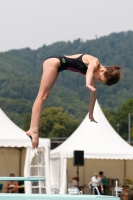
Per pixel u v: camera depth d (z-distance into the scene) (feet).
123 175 147.54
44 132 574.15
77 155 104.73
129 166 147.84
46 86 33.45
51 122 574.56
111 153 121.19
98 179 119.75
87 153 120.67
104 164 147.95
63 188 114.83
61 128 569.23
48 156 106.22
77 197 27.94
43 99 33.53
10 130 107.45
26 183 105.40
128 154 121.29
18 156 126.93
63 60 33.50
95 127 129.70
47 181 105.19
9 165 126.00
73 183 118.52
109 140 125.29
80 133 128.98
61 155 117.39
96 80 33.94
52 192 116.47
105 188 131.03
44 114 578.66
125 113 598.34
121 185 143.23
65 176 115.85
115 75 33.47
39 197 28.07
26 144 105.09
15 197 28.19
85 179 147.13
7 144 103.81
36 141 33.40
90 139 125.49
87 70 32.86
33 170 109.40
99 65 33.58
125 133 595.47
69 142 126.62
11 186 113.39
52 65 33.42
